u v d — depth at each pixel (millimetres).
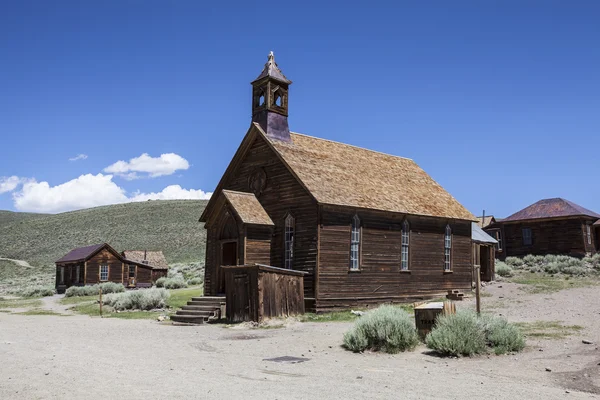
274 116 30062
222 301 26156
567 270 40188
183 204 155625
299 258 26609
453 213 33875
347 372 12148
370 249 28344
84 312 32312
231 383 10695
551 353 14094
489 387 10547
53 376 11227
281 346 16531
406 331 15281
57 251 120938
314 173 28078
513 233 50688
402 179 34656
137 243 120750
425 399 9484
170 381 10789
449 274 33156
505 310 23641
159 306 31797
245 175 30594
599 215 48938
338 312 25938
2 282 87125
